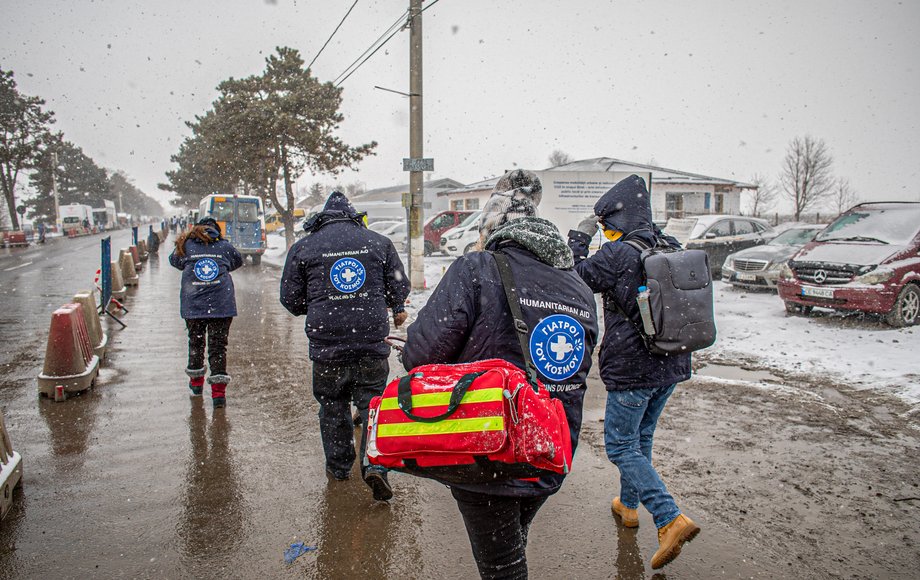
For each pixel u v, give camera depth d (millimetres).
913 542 3184
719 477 3984
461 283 2080
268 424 5082
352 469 4203
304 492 3840
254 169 29734
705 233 15719
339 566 3025
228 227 22938
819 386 6066
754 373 6609
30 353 7578
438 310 2080
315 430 4949
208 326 5547
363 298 3783
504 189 2418
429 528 3404
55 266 21500
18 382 6234
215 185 48406
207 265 5402
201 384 5801
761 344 7871
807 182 38125
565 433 1953
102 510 3570
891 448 4465
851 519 3424
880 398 5629
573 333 2123
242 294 14086
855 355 7109
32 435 4758
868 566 2967
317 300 3758
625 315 2959
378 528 3396
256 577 2926
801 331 8586
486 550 2039
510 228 2207
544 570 2975
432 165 13406
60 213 56875
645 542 3244
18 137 51719
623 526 3416
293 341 8578
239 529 3373
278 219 50031
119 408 5453
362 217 4012
